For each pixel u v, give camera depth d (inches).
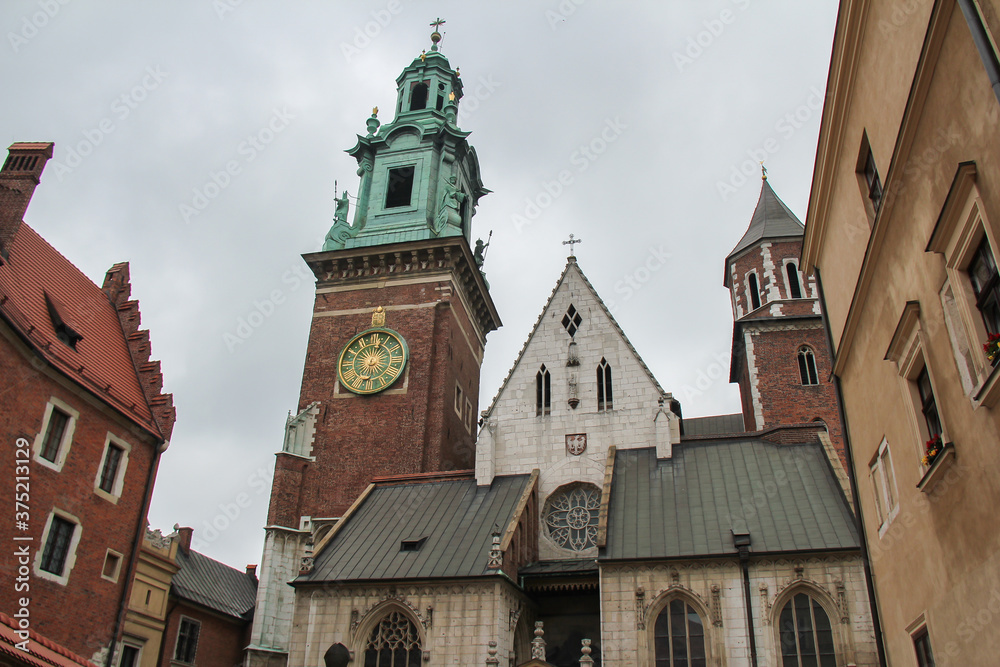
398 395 2011.6
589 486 1579.7
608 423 1633.9
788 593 1142.3
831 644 1099.9
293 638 1296.8
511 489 1584.6
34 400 1144.2
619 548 1243.2
